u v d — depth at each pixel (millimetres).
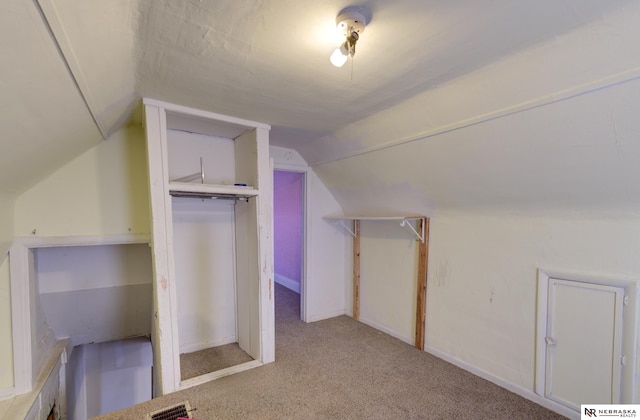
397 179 2627
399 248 2996
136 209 2389
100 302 2803
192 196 2363
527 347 2020
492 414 1838
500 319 2172
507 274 2133
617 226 1642
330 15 1089
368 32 1187
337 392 2037
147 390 3453
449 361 2510
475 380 2229
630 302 1598
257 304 2438
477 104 1668
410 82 1643
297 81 1639
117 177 2334
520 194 1956
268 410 1836
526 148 1666
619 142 1359
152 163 1932
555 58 1272
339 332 3139
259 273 2402
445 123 1895
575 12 1057
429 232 2693
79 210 2223
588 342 1754
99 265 2639
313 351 2680
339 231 3678
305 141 2945
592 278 1726
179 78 1604
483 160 1910
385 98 1866
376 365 2432
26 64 827
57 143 1595
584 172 1578
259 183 2383
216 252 2797
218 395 1980
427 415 1815
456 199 2367
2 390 1983
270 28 1167
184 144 2564
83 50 996
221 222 2812
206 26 1146
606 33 1107
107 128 2035
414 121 2043
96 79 1274
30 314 2094
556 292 1887
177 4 1012
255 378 2205
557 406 1869
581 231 1777
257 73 1550
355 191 3227
